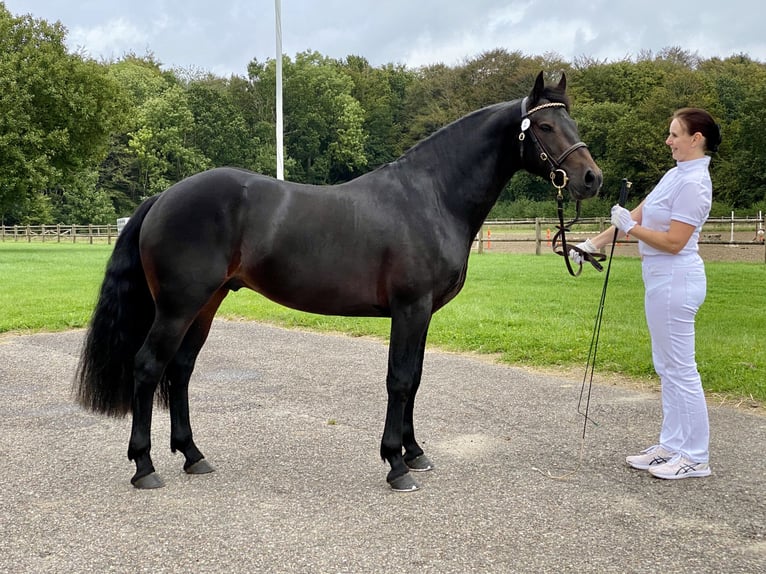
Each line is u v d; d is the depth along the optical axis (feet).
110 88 101.45
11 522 11.08
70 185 105.19
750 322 29.43
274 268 12.50
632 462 13.74
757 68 197.36
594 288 41.81
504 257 66.74
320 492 12.44
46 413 17.78
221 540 10.43
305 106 208.03
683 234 12.71
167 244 12.17
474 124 13.19
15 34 95.76
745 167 152.76
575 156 12.42
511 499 12.10
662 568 9.59
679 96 163.43
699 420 13.15
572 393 19.75
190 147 191.42
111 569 9.53
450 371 22.63
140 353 12.56
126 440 15.60
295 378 21.75
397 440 12.56
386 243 12.37
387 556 9.91
